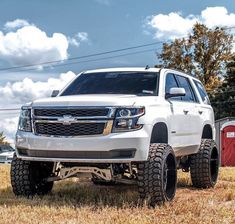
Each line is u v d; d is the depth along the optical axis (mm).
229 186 9609
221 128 27719
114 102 6758
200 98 9648
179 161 9211
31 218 5852
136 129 6680
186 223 5680
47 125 6965
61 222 5594
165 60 51906
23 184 7570
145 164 6777
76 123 6777
